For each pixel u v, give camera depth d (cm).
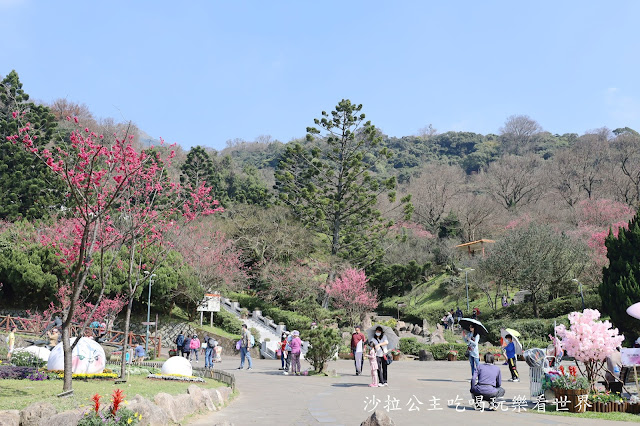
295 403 1358
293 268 5288
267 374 2220
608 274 3531
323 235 6272
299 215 5866
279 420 1109
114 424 838
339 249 5650
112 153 1302
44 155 1245
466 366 2808
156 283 3900
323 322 4638
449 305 5488
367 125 5494
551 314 4322
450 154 15562
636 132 14350
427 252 6800
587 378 1273
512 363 1889
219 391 1338
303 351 3073
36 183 4569
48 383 1305
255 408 1273
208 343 2303
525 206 8425
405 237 5747
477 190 9812
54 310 3572
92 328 3169
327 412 1214
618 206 6869
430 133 17100
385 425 923
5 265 3816
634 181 7481
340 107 5519
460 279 5753
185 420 1078
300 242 5612
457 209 7575
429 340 4209
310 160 5812
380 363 1750
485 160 14025
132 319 4134
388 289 5916
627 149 8706
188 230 4447
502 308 4697
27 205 4684
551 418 1124
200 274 4234
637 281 3344
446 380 1978
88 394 1142
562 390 1209
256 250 5412
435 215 7912
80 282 1183
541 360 1352
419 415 1166
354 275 5066
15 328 3169
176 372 1606
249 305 5153
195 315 4259
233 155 16062
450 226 7294
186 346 2964
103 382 1394
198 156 7075
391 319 5125
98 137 1349
